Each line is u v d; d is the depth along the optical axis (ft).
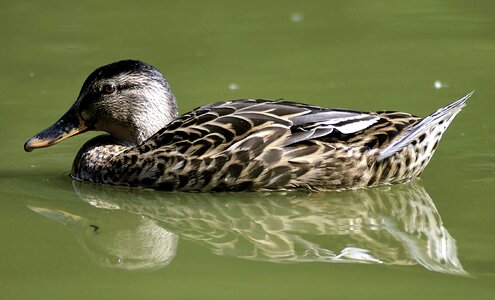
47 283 36.17
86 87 49.47
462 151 49.29
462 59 63.31
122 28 71.26
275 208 44.75
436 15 72.28
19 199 46.19
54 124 50.01
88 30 71.10
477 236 39.68
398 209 43.52
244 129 44.91
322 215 43.57
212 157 44.91
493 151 49.11
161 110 49.37
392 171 44.78
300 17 72.59
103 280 36.40
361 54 64.80
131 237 41.50
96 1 77.77
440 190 44.83
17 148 52.49
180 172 45.52
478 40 66.90
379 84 59.31
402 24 70.49
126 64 49.37
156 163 45.96
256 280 35.96
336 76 60.95
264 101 46.91
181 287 35.45
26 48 67.72
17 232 41.93
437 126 45.01
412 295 34.24
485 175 46.39
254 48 66.49
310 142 44.39
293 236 41.24
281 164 44.42
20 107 57.52
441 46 65.92
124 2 77.30
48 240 40.96
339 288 35.01
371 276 36.17
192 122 46.26
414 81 59.72
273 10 74.33
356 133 44.60
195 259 38.58
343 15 72.69
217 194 45.62
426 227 41.37
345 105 55.88
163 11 74.90
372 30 69.46
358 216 43.19
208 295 34.60
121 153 47.52
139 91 49.06
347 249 39.40
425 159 45.24
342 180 44.65
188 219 43.98
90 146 49.14
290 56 64.75
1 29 71.61
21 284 36.09
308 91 58.29
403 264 37.40
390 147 44.06
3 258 38.81
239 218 43.80
